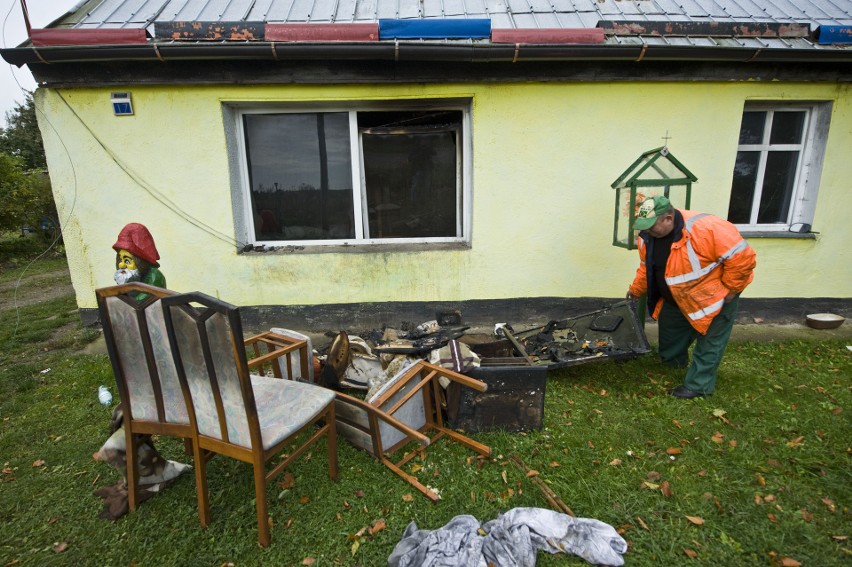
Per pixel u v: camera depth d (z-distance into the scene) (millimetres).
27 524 2080
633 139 4258
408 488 2254
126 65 3885
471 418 2678
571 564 1783
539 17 4312
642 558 1817
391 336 3826
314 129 4430
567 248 4477
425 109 4344
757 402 3016
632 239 3602
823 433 2648
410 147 4531
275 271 4434
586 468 2385
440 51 3723
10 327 5078
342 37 3746
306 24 3734
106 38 3625
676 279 2949
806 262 4598
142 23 4105
